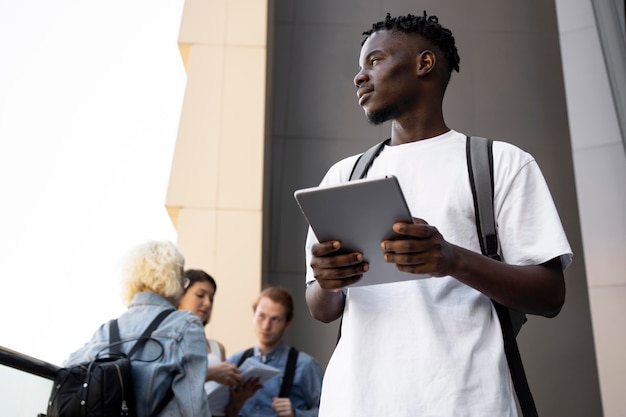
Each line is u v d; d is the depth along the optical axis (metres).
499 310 1.48
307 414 3.79
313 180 6.71
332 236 1.35
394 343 1.43
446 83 1.73
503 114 6.86
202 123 6.21
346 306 1.55
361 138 6.84
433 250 1.30
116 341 2.50
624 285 5.76
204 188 6.02
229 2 6.64
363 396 1.41
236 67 6.42
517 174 1.54
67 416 2.22
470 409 1.35
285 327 4.05
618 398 5.49
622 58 6.16
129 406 2.33
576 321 6.09
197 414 2.38
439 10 7.25
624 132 5.96
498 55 7.06
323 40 7.17
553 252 1.46
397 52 1.67
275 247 6.48
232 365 3.51
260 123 6.23
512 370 1.43
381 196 1.25
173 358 2.44
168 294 2.71
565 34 6.68
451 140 1.63
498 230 1.53
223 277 5.77
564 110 6.82
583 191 6.12
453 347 1.41
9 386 2.14
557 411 5.88
